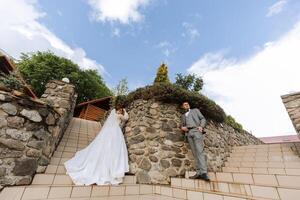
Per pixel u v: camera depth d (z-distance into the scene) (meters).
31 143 2.20
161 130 3.40
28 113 2.25
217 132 4.44
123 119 3.79
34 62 12.02
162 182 2.88
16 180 1.94
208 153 3.63
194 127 2.97
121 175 2.62
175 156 3.22
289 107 3.14
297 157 3.27
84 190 2.18
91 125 6.32
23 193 1.85
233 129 5.72
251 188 2.06
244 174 2.49
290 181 2.15
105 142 2.87
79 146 3.86
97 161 2.59
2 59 4.76
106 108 11.04
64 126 4.07
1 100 2.04
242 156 4.24
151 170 2.94
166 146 3.25
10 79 2.49
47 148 2.60
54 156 3.05
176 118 3.69
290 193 1.81
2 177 1.83
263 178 2.34
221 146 4.32
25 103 2.25
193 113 3.18
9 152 1.96
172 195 2.49
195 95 3.92
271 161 3.34
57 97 3.87
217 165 3.72
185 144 3.49
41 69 11.81
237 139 5.72
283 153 3.60
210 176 2.80
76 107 10.59
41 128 2.38
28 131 2.20
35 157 2.20
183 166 3.21
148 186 2.70
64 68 12.96
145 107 3.64
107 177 2.46
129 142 3.49
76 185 2.19
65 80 4.19
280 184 2.19
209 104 4.07
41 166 2.42
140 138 3.30
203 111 4.08
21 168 2.02
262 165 3.34
